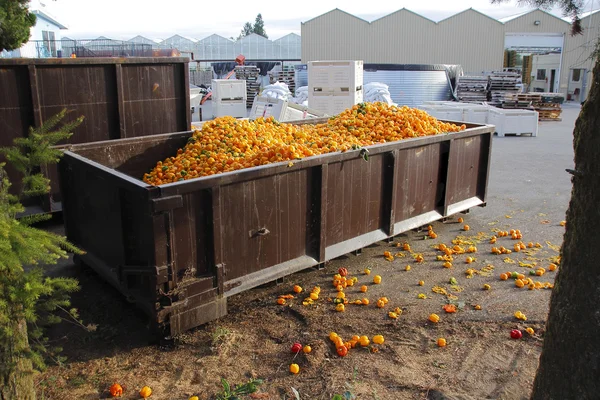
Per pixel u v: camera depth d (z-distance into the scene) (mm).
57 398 3682
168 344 4387
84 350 4320
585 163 2529
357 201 5867
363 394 3682
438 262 6297
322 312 4965
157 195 4047
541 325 4746
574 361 2627
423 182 6820
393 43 47562
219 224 4480
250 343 4410
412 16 46812
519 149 15078
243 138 6406
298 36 62750
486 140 7859
